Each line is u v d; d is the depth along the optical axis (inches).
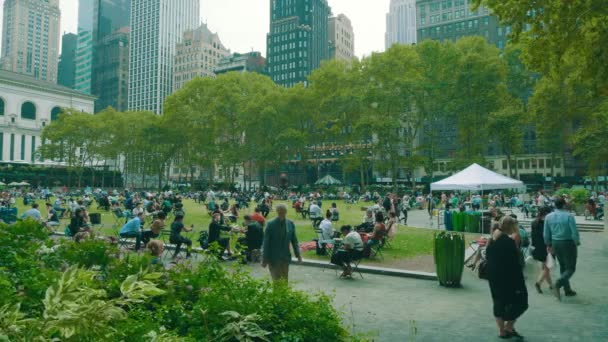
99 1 7810.0
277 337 148.3
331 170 3831.2
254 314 143.5
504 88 2012.8
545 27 408.8
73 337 86.1
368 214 726.5
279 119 2383.1
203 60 6373.0
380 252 532.7
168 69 6983.3
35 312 139.1
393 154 2119.8
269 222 301.0
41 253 252.5
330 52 6712.6
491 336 252.8
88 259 239.8
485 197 1507.1
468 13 3841.0
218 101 2439.7
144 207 1027.9
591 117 1448.1
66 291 89.0
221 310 157.3
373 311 306.8
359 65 2362.2
